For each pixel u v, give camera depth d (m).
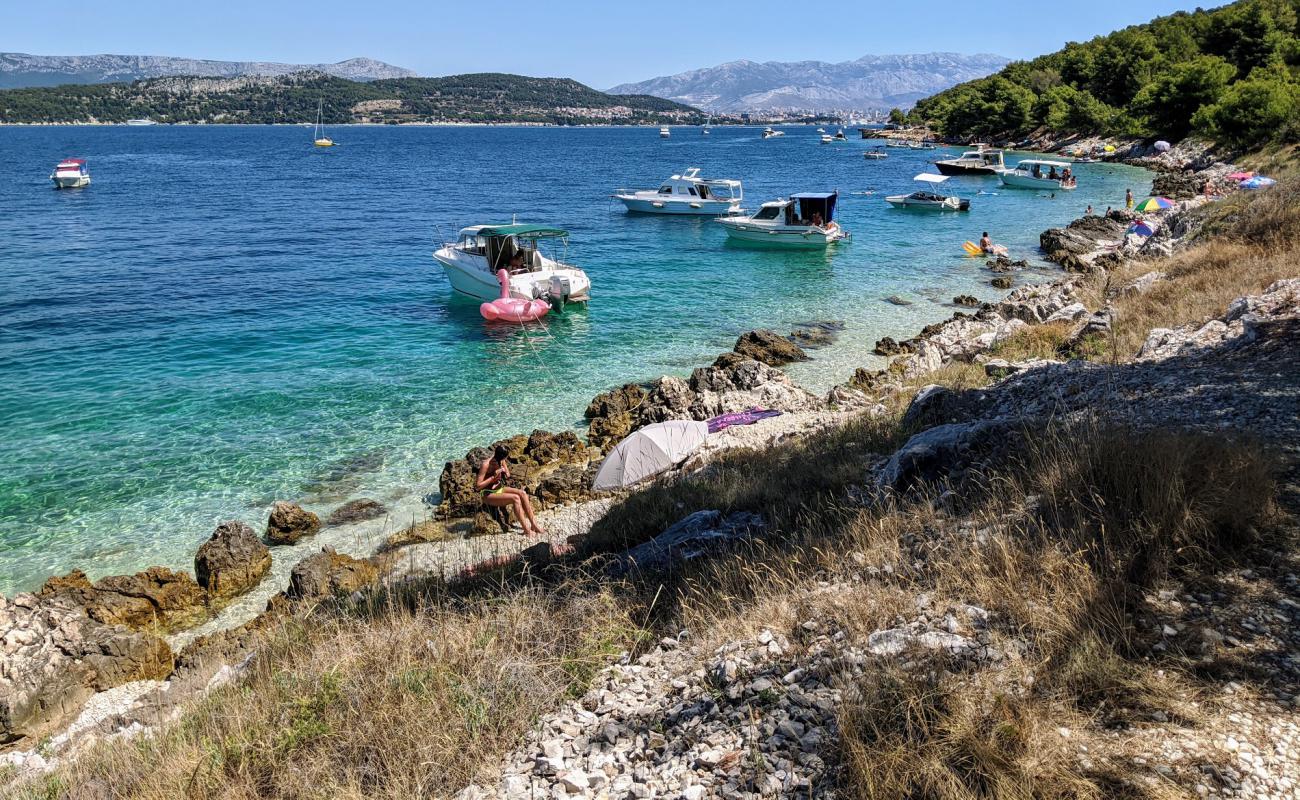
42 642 10.05
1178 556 5.27
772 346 24.66
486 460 13.90
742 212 54.62
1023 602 5.17
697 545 8.81
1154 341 12.94
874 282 36.78
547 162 130.12
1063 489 6.38
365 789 5.07
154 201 69.19
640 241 49.16
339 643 7.27
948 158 120.19
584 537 11.67
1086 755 3.86
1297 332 10.59
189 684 8.95
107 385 22.00
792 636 5.68
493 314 29.00
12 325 27.83
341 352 25.78
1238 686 4.14
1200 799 3.50
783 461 12.51
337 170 110.25
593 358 25.53
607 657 6.37
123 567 13.37
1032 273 38.25
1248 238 20.70
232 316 30.00
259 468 17.08
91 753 7.01
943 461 8.34
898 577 6.06
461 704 5.66
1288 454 6.58
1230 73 82.75
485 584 9.35
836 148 168.75
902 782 3.88
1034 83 126.75
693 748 4.70
